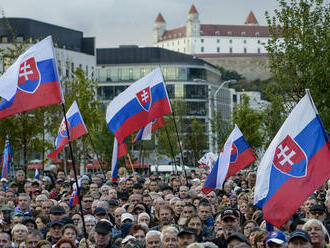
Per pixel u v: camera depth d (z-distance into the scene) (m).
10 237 21.02
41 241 18.48
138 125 30.39
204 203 22.41
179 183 36.34
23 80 21.25
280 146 18.36
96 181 37.94
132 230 20.33
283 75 43.00
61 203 26.36
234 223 19.09
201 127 119.06
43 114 57.94
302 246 15.05
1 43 138.00
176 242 17.66
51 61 21.19
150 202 27.33
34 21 145.75
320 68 40.44
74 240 20.09
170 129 113.50
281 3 44.06
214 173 28.20
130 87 30.56
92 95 71.62
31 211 26.81
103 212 23.45
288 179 18.17
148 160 130.38
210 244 16.36
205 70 190.12
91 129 70.56
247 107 91.00
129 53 192.00
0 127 55.41
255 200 18.42
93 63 159.12
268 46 43.62
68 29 156.38
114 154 38.28
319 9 43.53
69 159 82.12
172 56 193.12
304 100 18.42
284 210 18.09
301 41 42.66
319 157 18.17
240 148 28.39
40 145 58.28
